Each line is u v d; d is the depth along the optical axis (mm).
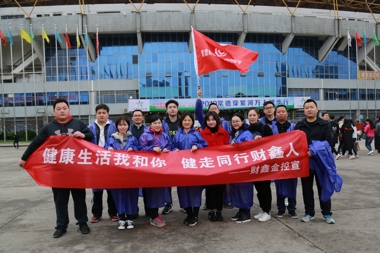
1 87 32812
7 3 32469
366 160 10000
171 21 30047
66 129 3834
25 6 32906
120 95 32625
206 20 30203
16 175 8789
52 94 32719
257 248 3080
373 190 5594
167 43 32500
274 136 4078
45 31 29828
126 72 32562
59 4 34719
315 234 3443
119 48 32531
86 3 33906
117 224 4082
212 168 3887
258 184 4109
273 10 34219
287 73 34000
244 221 3992
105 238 3516
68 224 4094
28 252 3135
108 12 32438
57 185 3670
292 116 33438
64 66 32750
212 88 32688
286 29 31500
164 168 3828
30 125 32969
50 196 5934
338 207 4527
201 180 3814
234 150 4055
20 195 6051
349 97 36000
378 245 3086
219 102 30797
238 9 33406
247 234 3510
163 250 3100
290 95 34406
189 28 30188
